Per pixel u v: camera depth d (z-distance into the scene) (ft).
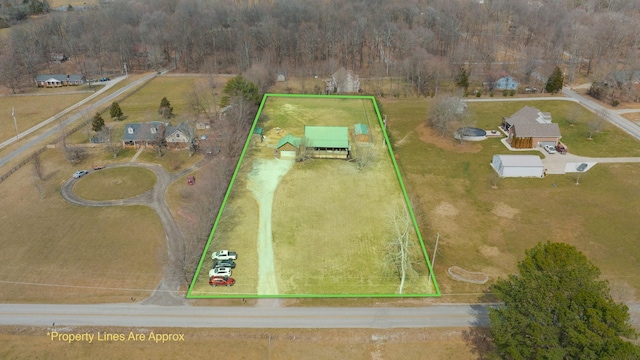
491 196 220.23
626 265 173.37
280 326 145.38
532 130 266.36
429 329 144.66
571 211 207.41
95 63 444.96
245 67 421.18
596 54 411.54
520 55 423.64
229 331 143.33
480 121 305.53
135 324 145.79
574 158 254.47
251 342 140.46
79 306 153.48
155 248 184.03
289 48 445.37
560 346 105.09
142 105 345.31
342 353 138.21
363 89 372.17
